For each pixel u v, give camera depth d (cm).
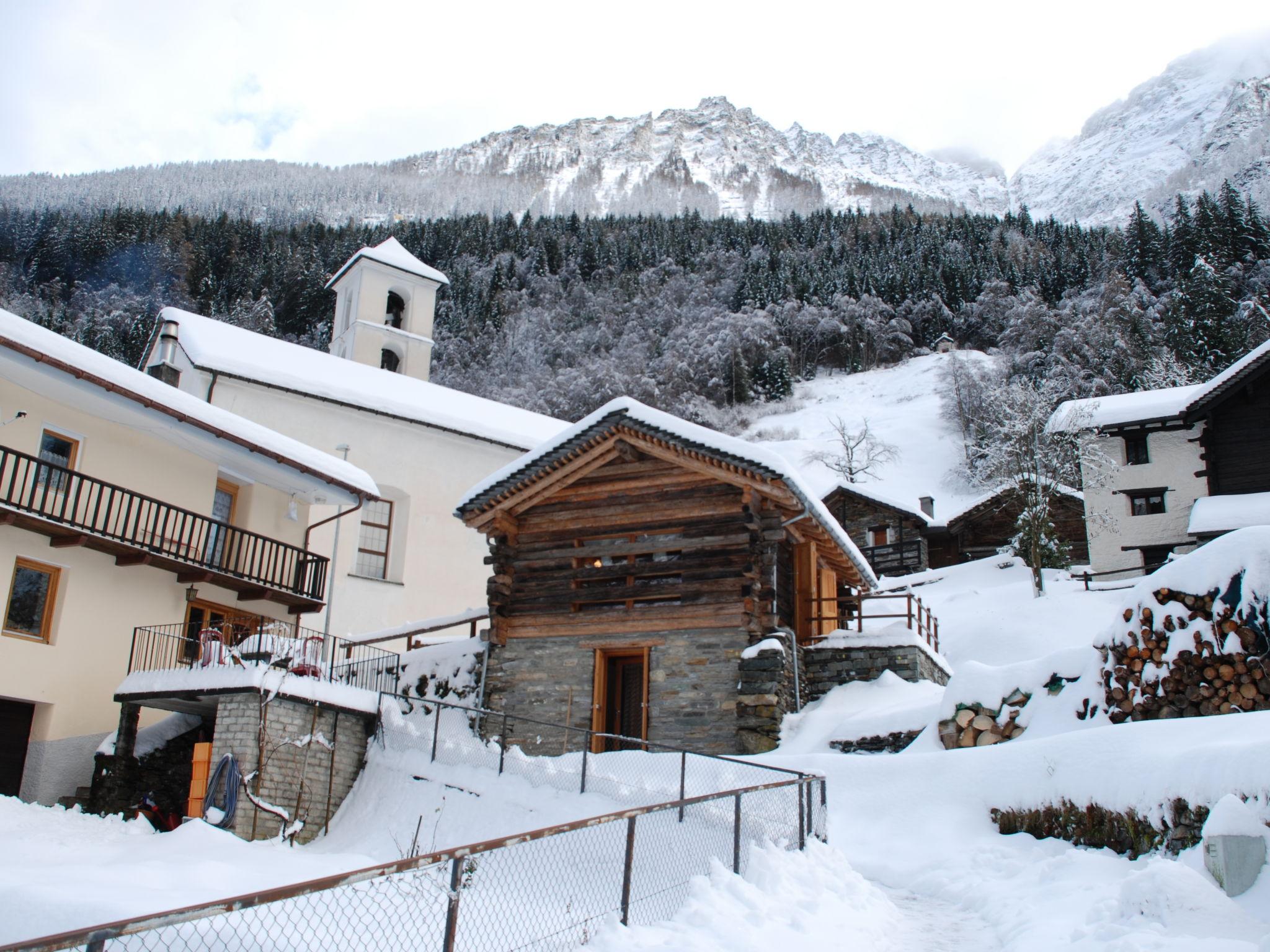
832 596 2342
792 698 1878
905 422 8156
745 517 1842
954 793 1246
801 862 956
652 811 778
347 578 2744
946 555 4700
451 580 2956
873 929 823
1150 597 1302
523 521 2023
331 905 795
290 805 1538
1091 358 7050
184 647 1994
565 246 12044
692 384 9319
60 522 1734
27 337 1662
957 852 1122
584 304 10900
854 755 1421
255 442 2025
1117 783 990
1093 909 755
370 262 3700
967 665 1519
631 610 1891
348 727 1667
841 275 10994
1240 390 3366
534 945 693
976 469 6106
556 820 1362
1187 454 3594
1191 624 1248
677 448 1862
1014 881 967
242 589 2094
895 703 1773
